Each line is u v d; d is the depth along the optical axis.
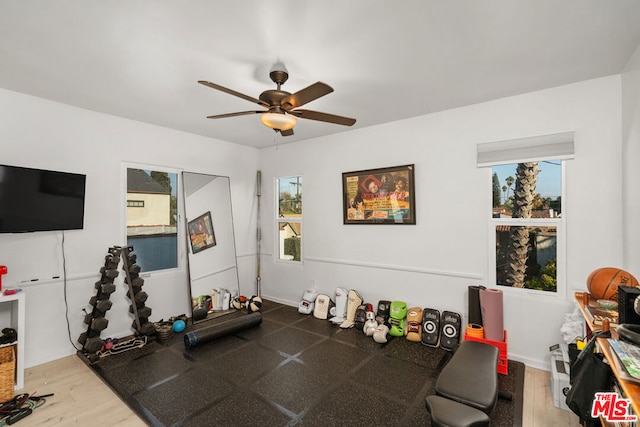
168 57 2.24
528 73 2.52
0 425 2.10
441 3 1.65
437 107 3.31
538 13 1.74
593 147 2.65
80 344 3.22
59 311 3.11
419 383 2.60
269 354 3.14
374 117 3.64
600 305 1.93
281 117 2.21
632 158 2.32
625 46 2.11
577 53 2.21
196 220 4.33
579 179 2.71
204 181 4.46
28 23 1.83
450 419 1.35
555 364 2.49
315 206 4.55
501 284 3.13
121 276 3.56
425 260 3.56
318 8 1.69
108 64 2.35
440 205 3.45
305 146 4.66
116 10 1.71
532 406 2.31
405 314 3.61
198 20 1.81
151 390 2.49
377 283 3.94
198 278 4.29
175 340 3.49
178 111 3.40
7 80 2.62
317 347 3.31
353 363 2.94
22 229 2.78
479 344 2.21
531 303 2.92
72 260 3.19
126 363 2.94
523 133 2.95
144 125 3.81
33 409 2.28
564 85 2.76
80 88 2.79
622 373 1.16
